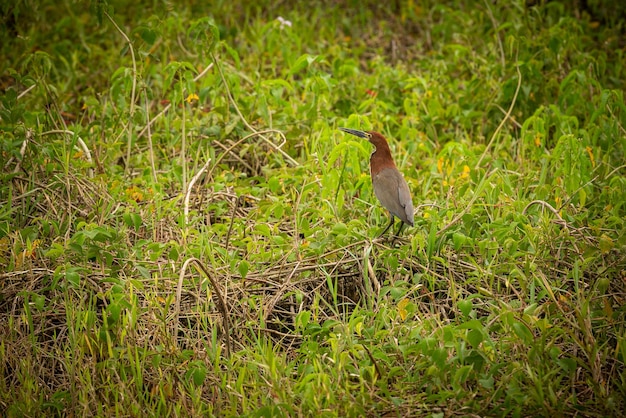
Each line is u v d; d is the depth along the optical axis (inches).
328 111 538.6
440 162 480.7
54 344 365.1
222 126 511.5
